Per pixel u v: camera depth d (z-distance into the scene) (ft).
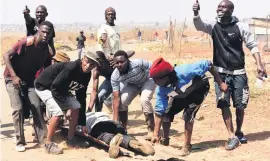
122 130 26.11
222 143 26.53
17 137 25.20
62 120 27.53
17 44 24.54
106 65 30.19
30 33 30.14
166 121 25.61
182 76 23.73
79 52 86.02
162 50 118.42
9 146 26.25
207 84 24.23
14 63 24.99
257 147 25.23
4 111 37.11
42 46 24.79
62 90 24.48
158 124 25.49
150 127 28.32
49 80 24.80
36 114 25.75
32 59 24.94
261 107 36.32
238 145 25.48
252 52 25.14
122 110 28.55
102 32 31.19
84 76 24.64
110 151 23.44
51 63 27.14
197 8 25.66
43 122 26.02
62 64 24.68
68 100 25.00
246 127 30.12
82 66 24.30
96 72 30.78
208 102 38.52
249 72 60.39
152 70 23.63
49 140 24.80
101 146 25.46
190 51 121.70
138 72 27.09
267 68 66.08
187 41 171.22
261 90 42.55
